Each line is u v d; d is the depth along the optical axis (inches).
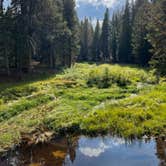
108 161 507.5
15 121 778.2
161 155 532.7
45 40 2176.4
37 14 1971.0
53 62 2313.0
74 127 705.6
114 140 627.5
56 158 534.3
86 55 4148.6
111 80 1439.5
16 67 1930.4
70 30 2464.3
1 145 587.8
